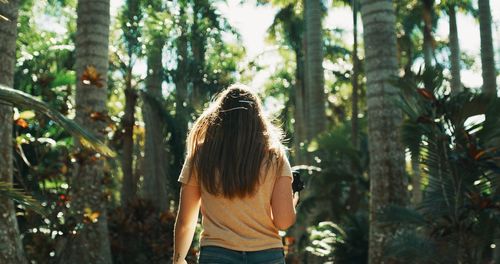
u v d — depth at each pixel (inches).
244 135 138.8
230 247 135.5
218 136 139.5
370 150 509.4
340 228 738.8
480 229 366.6
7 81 343.0
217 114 142.1
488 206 357.1
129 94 872.9
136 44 920.9
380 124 503.2
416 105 386.3
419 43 1235.2
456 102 373.4
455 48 1000.9
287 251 596.4
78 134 270.5
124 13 931.3
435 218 382.9
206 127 142.3
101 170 494.0
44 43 778.8
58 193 414.3
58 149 545.0
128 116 863.7
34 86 600.7
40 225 450.0
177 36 1032.8
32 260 404.8
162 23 944.3
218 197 137.5
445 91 379.9
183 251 145.9
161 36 961.5
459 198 375.2
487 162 361.1
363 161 907.4
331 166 930.7
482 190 390.3
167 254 626.8
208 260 135.7
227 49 1162.6
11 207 328.2
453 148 378.9
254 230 136.5
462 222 370.0
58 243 460.4
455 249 374.9
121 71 906.7
